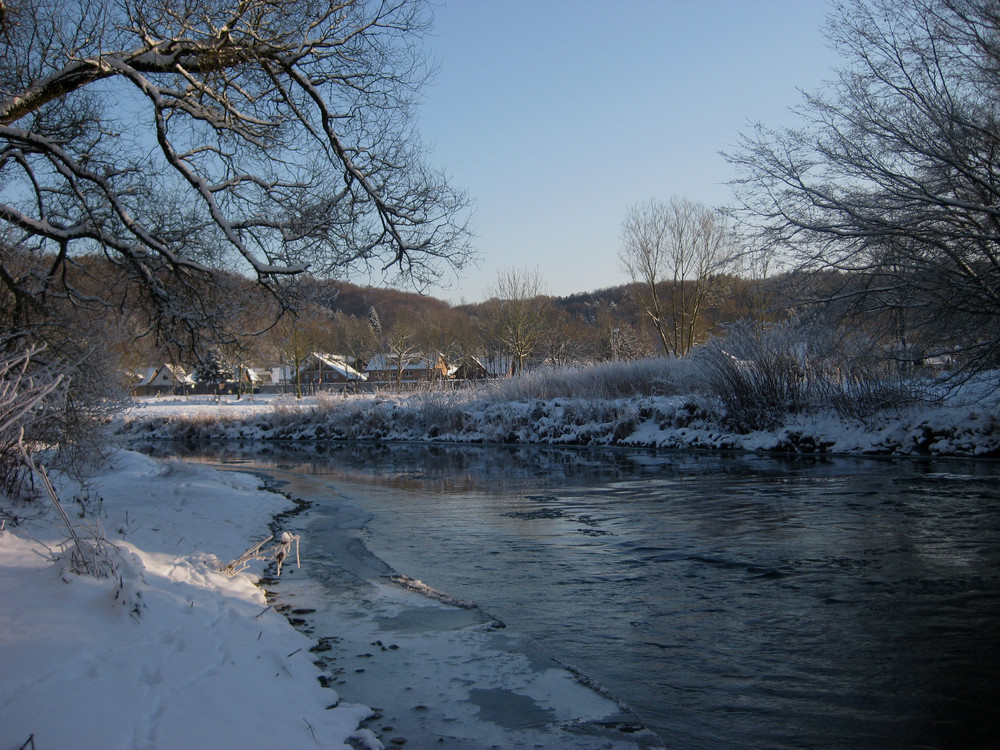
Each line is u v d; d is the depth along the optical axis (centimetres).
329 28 1033
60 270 1230
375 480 1719
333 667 511
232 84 998
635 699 462
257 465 2153
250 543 886
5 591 447
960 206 1245
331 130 1127
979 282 1286
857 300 1434
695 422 2270
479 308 6962
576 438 2520
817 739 406
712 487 1388
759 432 2073
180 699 368
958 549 817
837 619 604
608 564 821
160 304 1127
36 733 304
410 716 434
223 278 1141
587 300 12331
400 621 620
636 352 4906
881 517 1012
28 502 713
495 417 2861
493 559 862
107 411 961
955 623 585
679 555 848
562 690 475
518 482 1614
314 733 383
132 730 328
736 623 604
